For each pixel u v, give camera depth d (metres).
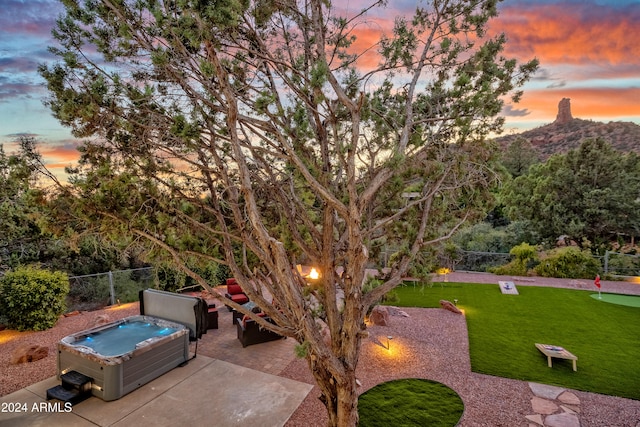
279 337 8.55
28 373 6.75
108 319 9.95
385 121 4.50
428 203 4.91
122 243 4.47
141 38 3.48
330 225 3.75
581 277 15.45
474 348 7.99
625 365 6.95
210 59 3.04
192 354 7.66
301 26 4.03
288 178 4.28
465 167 4.97
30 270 9.83
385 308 10.12
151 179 4.05
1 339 8.70
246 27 3.53
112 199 3.72
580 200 19.27
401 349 7.98
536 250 17.23
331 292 3.84
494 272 16.95
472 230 20.19
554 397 5.82
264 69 3.95
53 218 3.77
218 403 5.65
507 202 21.42
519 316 10.27
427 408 5.57
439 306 11.46
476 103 3.85
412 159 4.70
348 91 4.14
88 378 5.85
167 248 3.92
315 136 4.25
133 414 5.34
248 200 3.31
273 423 5.12
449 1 4.38
